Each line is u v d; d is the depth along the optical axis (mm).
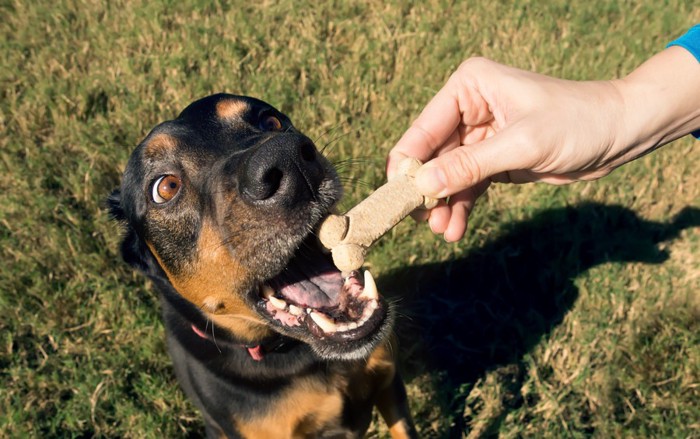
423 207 546
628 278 770
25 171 897
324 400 625
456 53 1011
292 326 551
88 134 934
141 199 589
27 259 812
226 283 550
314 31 1063
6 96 1013
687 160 860
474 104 617
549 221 824
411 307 791
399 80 967
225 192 530
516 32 1060
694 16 1082
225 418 635
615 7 1096
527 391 714
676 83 558
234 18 1094
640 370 705
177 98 967
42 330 777
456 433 711
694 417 671
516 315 779
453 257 811
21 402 720
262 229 515
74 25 1125
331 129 858
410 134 626
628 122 556
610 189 836
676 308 737
